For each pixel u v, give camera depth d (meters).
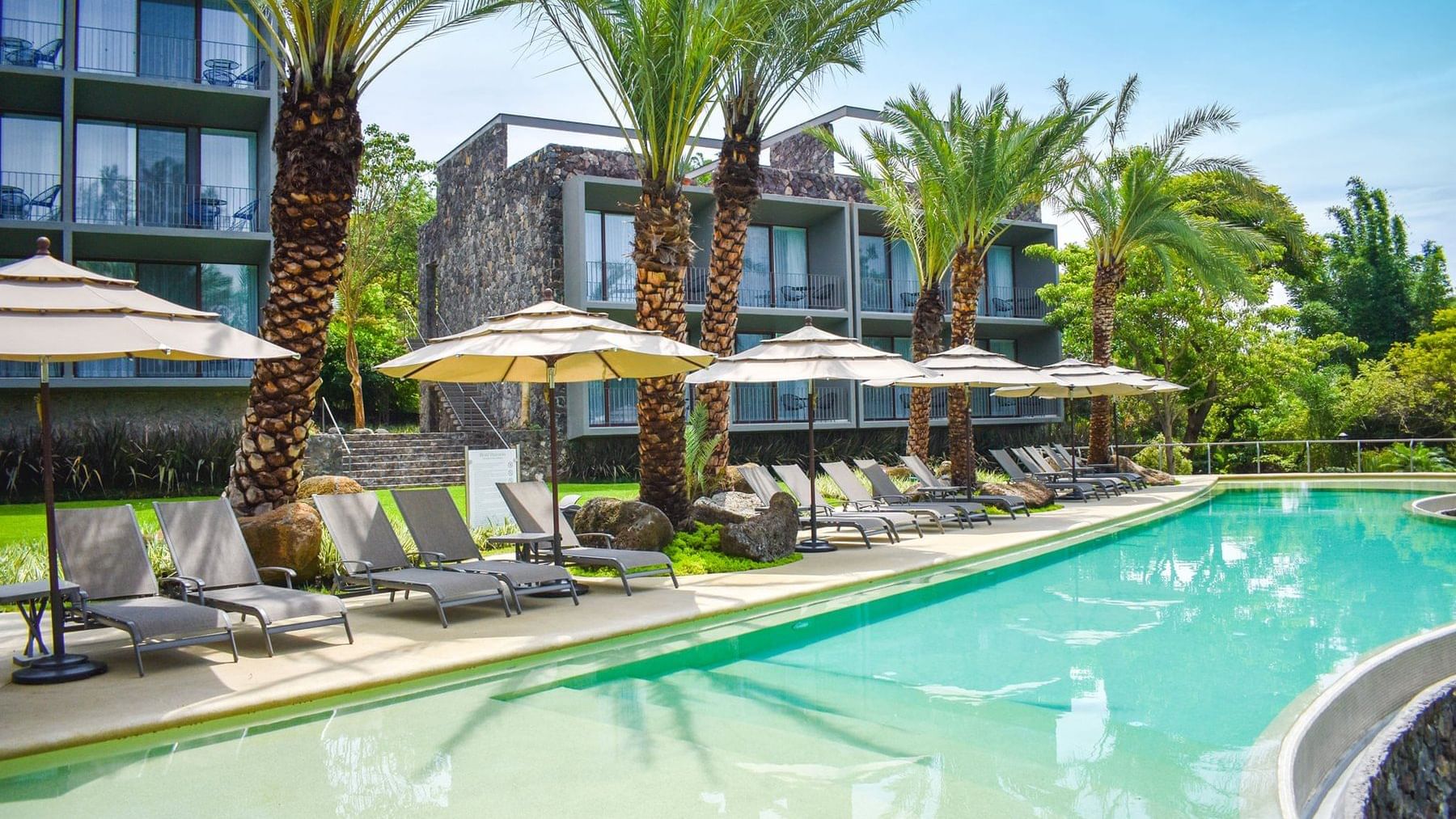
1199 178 27.28
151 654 6.84
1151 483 24.61
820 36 13.55
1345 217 52.09
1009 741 5.18
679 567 10.65
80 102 20.94
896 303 31.80
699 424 13.56
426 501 9.37
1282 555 12.82
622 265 26.11
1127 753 4.97
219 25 22.39
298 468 10.05
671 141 11.98
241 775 4.64
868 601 9.64
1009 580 10.95
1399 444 29.31
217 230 20.98
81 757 4.93
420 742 5.16
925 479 17.83
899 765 4.77
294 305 9.79
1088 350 31.39
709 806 4.19
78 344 5.25
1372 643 7.62
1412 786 5.95
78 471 18.80
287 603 6.87
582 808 4.18
